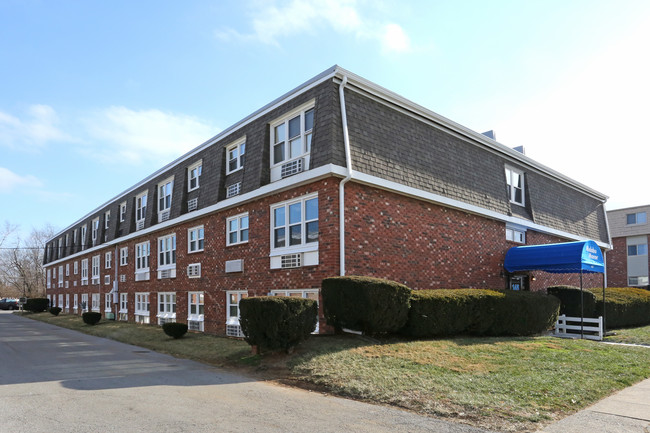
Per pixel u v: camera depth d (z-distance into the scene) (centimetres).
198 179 2005
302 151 1370
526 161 2034
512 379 783
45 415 619
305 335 1030
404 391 720
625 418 611
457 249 1595
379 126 1383
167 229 2188
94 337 1884
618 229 3584
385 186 1334
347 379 796
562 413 630
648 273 3403
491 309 1308
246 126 1653
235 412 637
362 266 1264
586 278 2467
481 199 1716
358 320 1055
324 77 1301
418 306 1146
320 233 1252
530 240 2000
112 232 2894
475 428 568
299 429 561
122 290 2720
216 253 1752
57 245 4472
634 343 1430
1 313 4559
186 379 891
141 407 664
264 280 1460
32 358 1231
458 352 1005
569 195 2381
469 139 1748
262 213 1502
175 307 2084
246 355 1111
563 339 1323
